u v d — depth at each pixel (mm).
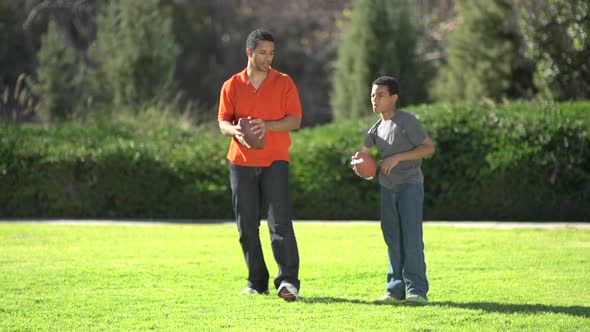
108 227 22828
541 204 24109
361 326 10648
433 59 49594
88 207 25844
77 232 21500
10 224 23609
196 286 13773
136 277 14625
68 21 58375
